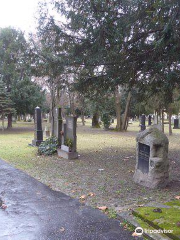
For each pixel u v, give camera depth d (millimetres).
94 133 24453
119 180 7047
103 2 6977
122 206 4996
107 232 3930
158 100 19562
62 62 9078
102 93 11711
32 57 9586
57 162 9781
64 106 36625
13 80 25141
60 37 8797
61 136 11633
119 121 27422
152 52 7582
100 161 10062
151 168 6230
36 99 26766
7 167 8781
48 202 5270
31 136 20891
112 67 8727
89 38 8141
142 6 6266
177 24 5836
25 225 4148
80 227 4094
